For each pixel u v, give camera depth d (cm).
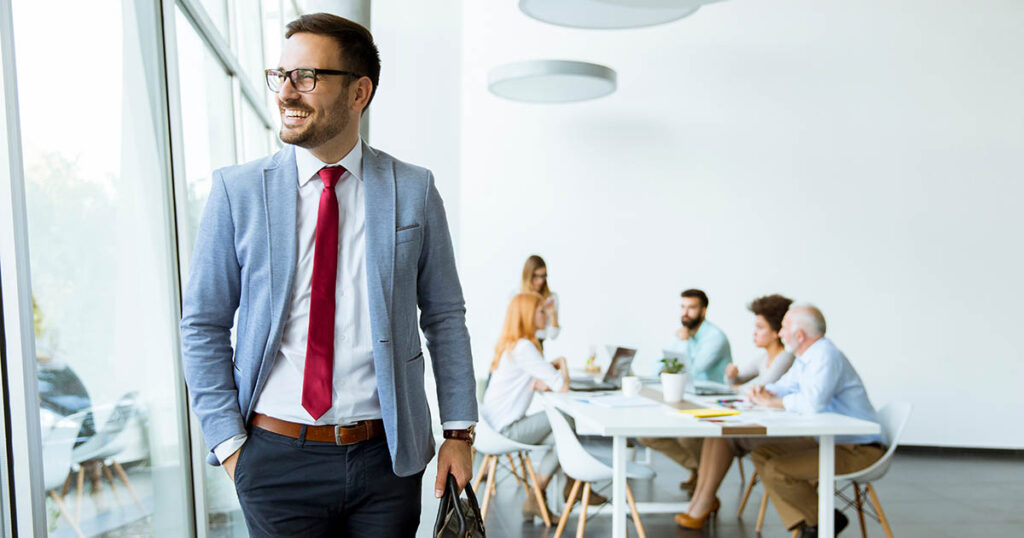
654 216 819
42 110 188
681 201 818
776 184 814
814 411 445
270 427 169
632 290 818
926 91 802
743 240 816
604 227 820
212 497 357
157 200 272
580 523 441
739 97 816
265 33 607
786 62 812
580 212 820
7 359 162
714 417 427
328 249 170
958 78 800
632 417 430
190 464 294
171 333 281
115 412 228
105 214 226
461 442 186
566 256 819
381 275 172
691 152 817
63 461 192
